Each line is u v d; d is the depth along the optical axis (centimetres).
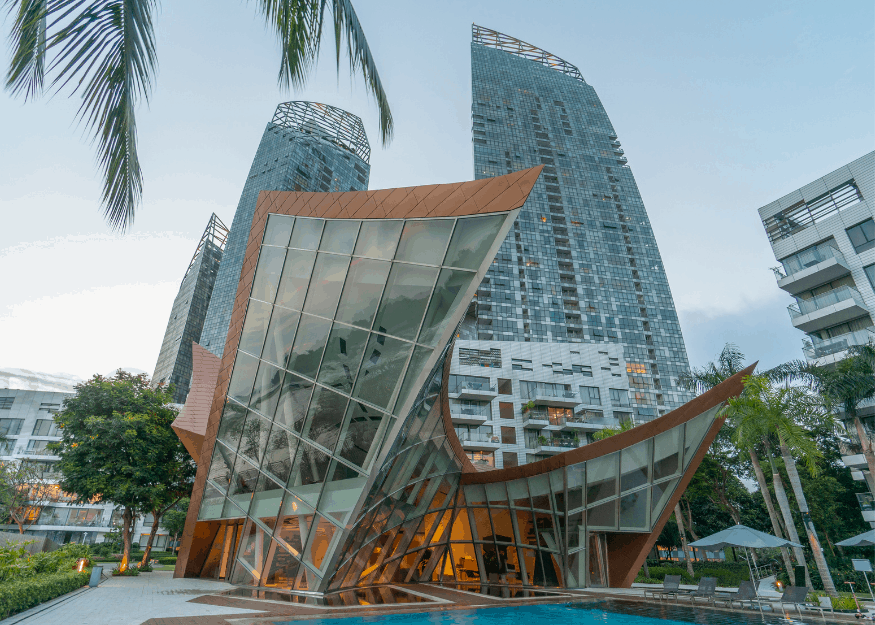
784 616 1457
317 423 1684
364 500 1531
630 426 4584
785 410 2234
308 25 570
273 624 1202
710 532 4719
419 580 2395
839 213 4144
